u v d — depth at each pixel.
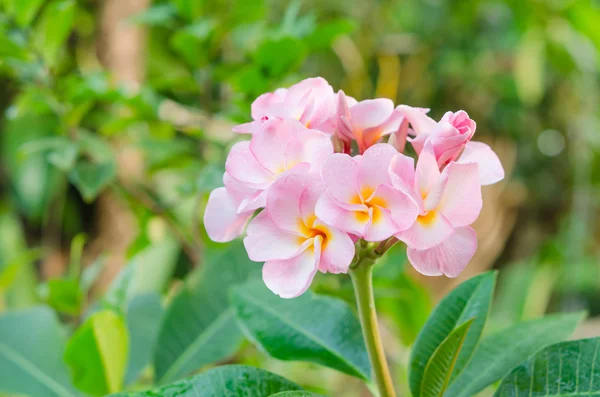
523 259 3.82
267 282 0.68
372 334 0.73
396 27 2.74
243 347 1.09
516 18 2.44
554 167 3.52
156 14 1.20
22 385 0.94
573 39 2.48
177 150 1.31
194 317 0.97
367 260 0.71
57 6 1.08
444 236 0.66
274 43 1.06
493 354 0.82
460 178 0.67
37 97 1.15
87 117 1.53
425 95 2.92
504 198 3.40
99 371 0.91
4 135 2.06
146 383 1.14
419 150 0.72
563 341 0.73
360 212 0.67
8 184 2.16
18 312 1.00
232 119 1.15
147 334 1.07
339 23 1.14
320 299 0.86
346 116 0.72
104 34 1.52
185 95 1.56
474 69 2.92
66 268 2.06
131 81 1.53
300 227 0.68
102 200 1.59
